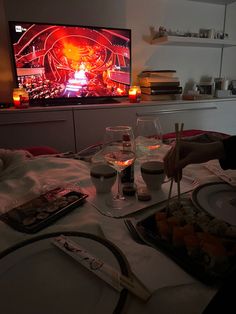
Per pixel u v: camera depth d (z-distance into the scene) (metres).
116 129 0.77
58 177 0.79
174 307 0.33
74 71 2.34
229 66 3.32
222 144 0.69
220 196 0.63
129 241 0.47
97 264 0.40
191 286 0.36
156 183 0.69
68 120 2.21
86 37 2.31
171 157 0.62
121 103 2.42
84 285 0.36
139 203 0.63
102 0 2.41
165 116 2.57
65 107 2.17
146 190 0.69
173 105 2.57
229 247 0.42
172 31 2.78
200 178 0.77
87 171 0.86
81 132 2.28
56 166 0.87
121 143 0.75
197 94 2.79
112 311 0.32
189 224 0.46
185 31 2.86
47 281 0.37
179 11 2.78
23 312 0.32
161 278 0.37
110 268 0.39
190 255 0.41
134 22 2.60
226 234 0.44
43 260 0.41
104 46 2.40
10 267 0.40
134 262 0.41
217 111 2.85
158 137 0.97
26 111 2.06
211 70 3.19
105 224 0.53
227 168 0.71
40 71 2.22
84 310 0.32
